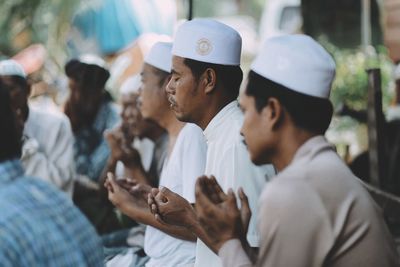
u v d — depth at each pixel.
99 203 5.74
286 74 2.57
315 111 2.59
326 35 9.11
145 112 4.26
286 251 2.50
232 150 3.27
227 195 2.73
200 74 3.42
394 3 7.80
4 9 12.69
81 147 6.05
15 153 2.55
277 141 2.62
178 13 10.39
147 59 4.25
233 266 2.62
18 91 4.96
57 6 12.19
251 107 2.64
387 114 6.98
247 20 19.23
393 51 7.83
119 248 4.61
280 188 2.52
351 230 2.53
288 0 16.28
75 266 2.49
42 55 11.98
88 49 11.86
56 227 2.48
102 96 6.13
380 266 2.56
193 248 3.87
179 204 3.19
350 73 9.94
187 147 3.74
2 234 2.37
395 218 4.75
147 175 4.88
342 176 2.56
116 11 11.65
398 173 6.07
